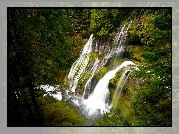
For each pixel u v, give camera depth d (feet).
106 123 34.17
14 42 24.48
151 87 21.44
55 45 26.58
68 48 27.91
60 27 26.21
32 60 25.73
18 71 25.71
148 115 22.17
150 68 21.42
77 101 42.09
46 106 38.58
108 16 49.08
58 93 43.32
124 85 37.01
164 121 21.63
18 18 23.97
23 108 26.76
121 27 47.67
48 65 27.30
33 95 28.48
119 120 32.50
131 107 32.45
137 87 34.14
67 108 39.45
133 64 41.06
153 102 22.34
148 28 37.52
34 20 24.57
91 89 43.60
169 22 20.68
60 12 25.70
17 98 25.35
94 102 41.68
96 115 37.35
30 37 24.79
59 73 46.98
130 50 43.68
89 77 45.88
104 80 42.09
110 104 38.91
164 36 20.21
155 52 21.01
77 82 46.75
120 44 46.01
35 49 25.89
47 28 25.11
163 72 20.76
